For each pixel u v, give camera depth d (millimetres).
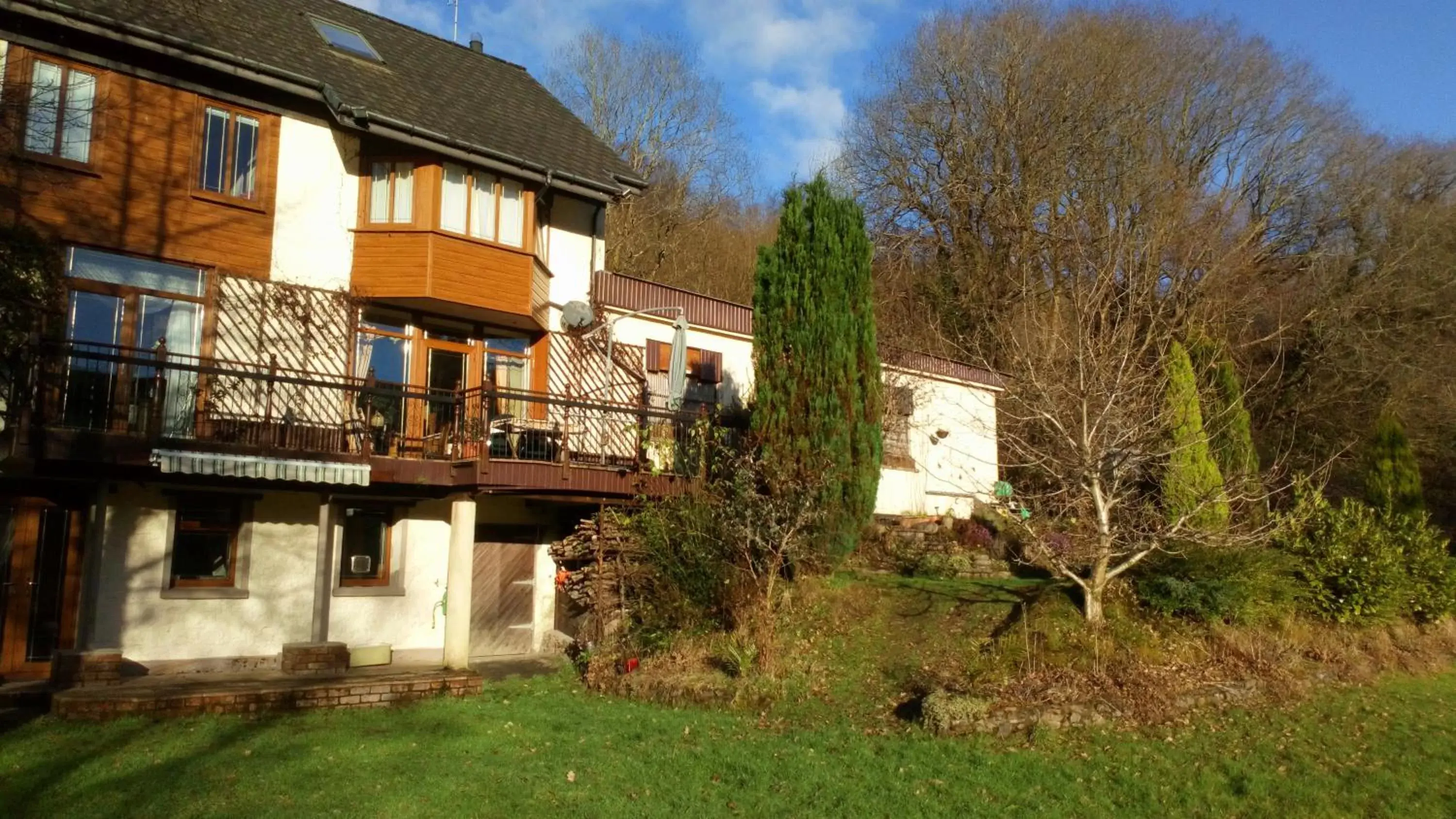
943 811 7996
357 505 14578
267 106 13852
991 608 13336
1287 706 11016
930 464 21516
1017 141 31766
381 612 14516
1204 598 12680
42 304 11062
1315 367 29906
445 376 15508
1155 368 15727
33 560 11953
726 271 36000
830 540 14367
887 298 31484
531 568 16250
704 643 12828
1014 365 14953
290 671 12406
